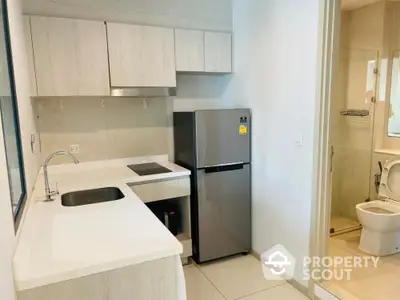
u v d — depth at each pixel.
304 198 2.40
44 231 1.48
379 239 2.95
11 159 1.31
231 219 3.02
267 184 2.83
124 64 2.68
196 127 2.77
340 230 3.51
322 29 2.11
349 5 3.57
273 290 2.52
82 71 2.54
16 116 1.55
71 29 2.47
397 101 3.55
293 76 2.41
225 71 3.19
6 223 1.04
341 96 3.80
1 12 1.38
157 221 1.61
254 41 2.85
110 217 1.67
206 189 2.88
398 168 3.16
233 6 3.16
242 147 2.98
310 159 2.31
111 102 3.03
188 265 2.95
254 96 2.92
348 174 3.85
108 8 2.75
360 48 3.64
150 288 1.30
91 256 1.24
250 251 3.17
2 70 1.31
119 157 3.12
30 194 1.96
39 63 2.40
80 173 2.79
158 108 3.24
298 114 2.39
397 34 3.47
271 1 2.59
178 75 3.30
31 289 1.11
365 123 3.61
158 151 3.29
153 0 2.91
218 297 2.43
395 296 2.30
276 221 2.74
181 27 3.04
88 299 1.20
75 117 2.90
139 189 2.64
